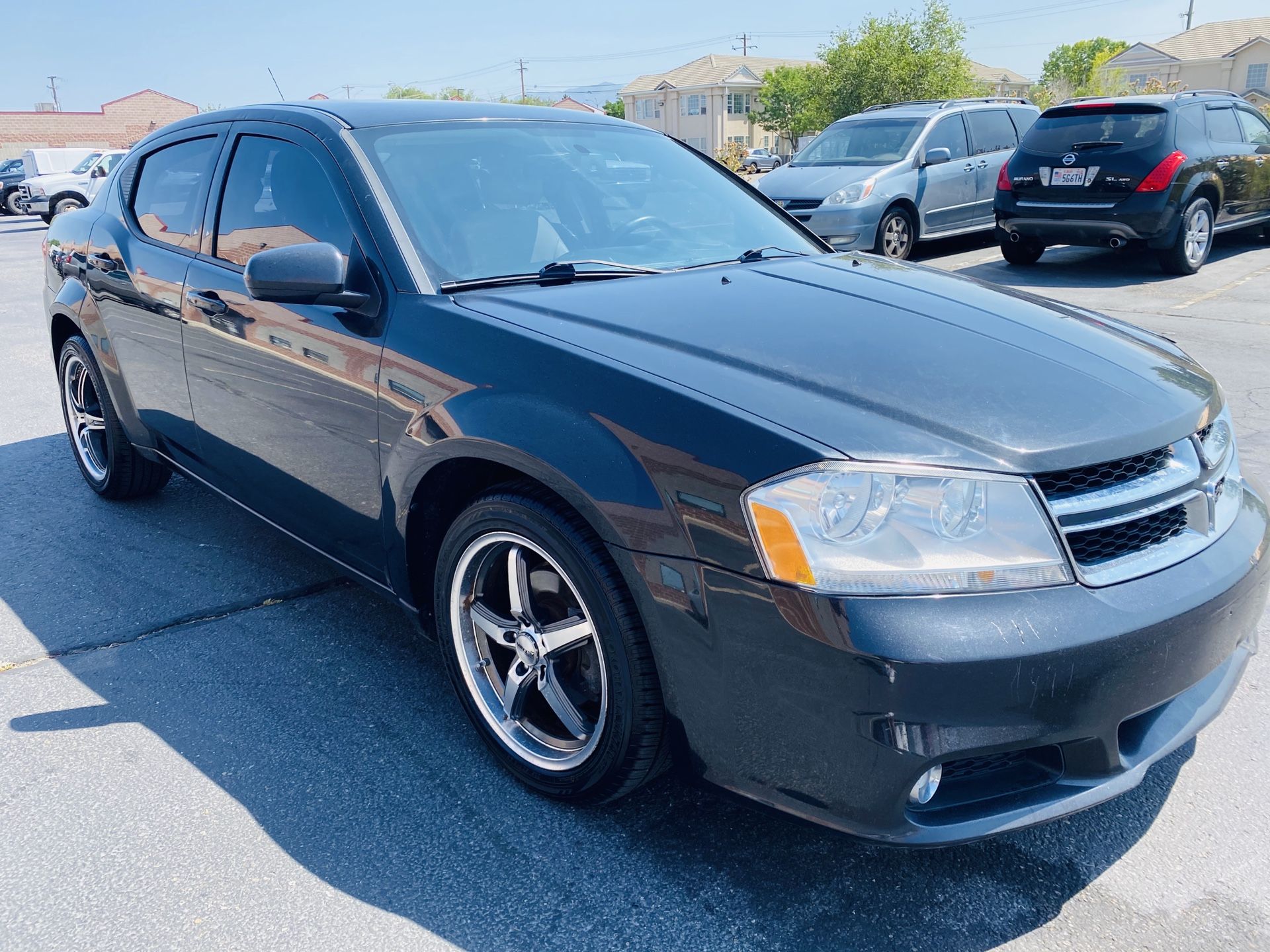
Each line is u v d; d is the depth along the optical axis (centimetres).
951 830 172
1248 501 218
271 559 370
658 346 209
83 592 343
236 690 280
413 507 237
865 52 3556
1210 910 192
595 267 266
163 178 359
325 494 270
